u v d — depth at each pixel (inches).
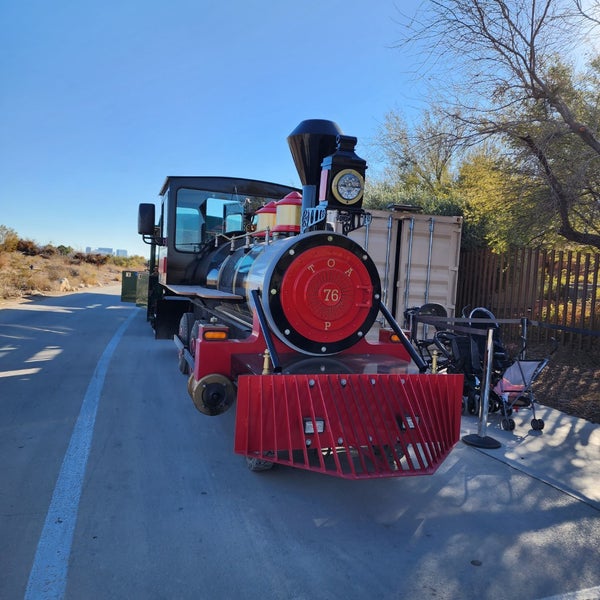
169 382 272.2
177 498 144.2
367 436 142.9
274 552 119.6
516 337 360.8
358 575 112.3
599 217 305.7
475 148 375.9
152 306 431.2
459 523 137.3
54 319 530.0
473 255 412.5
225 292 225.9
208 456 175.6
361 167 173.3
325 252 165.8
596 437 206.2
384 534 130.3
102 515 132.5
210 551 118.8
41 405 222.5
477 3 266.7
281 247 164.9
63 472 156.7
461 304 423.8
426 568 116.0
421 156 406.6
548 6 261.9
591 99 333.4
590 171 287.1
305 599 103.4
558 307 336.2
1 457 166.1
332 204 171.2
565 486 161.0
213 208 320.2
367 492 154.1
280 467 169.0
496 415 235.8
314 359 166.1
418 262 362.6
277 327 160.6
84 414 212.5
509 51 277.9
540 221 323.9
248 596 103.5
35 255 1558.8
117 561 113.0
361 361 168.1
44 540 119.7
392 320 179.5
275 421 136.6
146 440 187.6
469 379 237.8
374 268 174.9
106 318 561.3
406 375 150.8
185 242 315.9
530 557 122.1
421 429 149.4
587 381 275.7
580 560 121.5
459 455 186.5
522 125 293.1
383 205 527.5
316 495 150.4
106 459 168.6
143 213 327.6
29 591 102.0
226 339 164.6
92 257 1910.7
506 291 366.3
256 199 328.5
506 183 334.3
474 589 109.2
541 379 285.9
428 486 160.2
